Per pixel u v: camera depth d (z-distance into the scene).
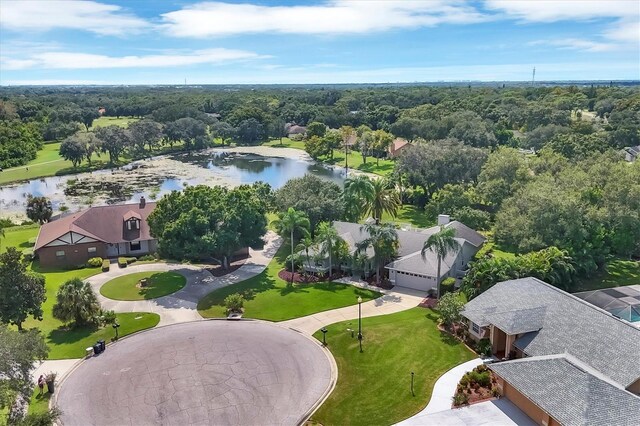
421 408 32.56
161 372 37.38
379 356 39.53
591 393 28.08
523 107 173.75
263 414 32.22
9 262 40.88
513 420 30.45
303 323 45.94
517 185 74.44
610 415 26.64
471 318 40.81
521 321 37.72
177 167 145.50
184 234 53.69
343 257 57.62
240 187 73.19
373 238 54.91
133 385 35.66
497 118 167.62
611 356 32.19
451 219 71.50
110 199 105.94
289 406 33.06
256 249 68.62
